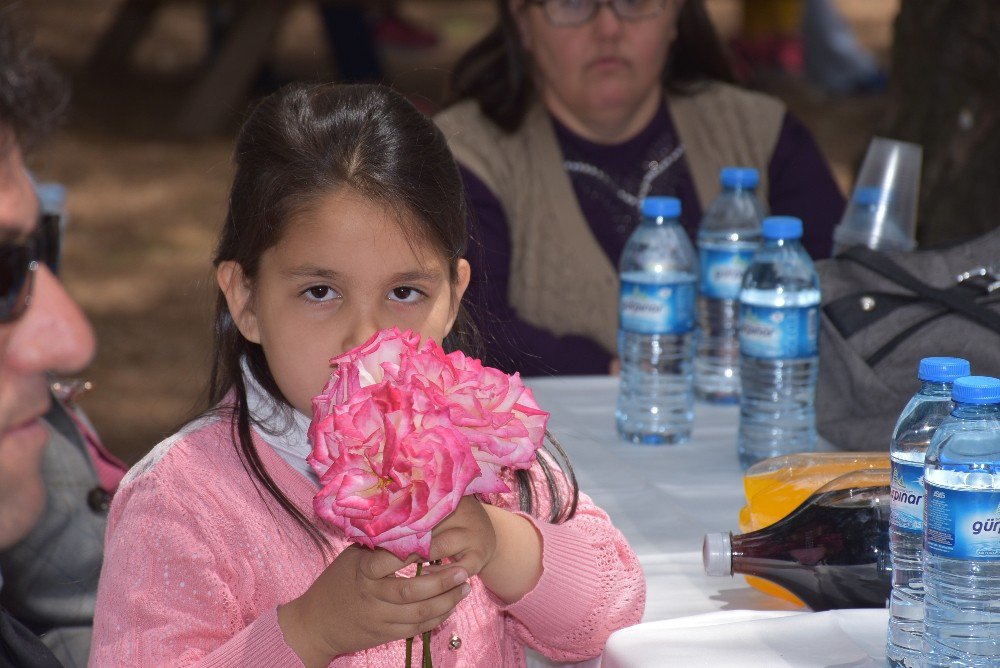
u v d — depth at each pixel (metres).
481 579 2.13
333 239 2.00
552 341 4.09
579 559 2.18
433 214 2.07
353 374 1.62
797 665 1.87
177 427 2.23
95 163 12.26
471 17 20.12
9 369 1.84
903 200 3.79
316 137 2.06
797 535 2.20
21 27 1.78
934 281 2.96
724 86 4.70
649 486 2.88
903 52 5.32
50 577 2.50
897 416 2.84
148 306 8.93
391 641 1.93
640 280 3.29
